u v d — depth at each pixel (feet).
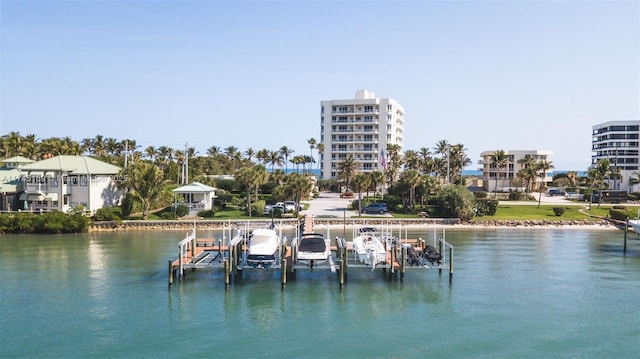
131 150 504.84
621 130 571.28
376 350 94.22
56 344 95.96
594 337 101.04
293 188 258.37
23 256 175.63
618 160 569.23
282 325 106.93
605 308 119.03
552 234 238.48
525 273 152.87
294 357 90.99
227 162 572.92
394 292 131.34
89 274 148.25
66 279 142.10
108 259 170.40
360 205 277.03
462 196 267.59
